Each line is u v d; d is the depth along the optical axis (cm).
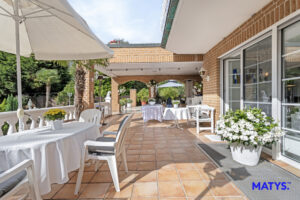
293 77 226
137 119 738
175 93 1233
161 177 215
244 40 315
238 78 420
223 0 243
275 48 246
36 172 150
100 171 238
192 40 414
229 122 253
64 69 1325
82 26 169
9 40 245
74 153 183
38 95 1232
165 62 627
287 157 240
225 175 215
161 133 457
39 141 156
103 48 241
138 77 1033
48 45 256
